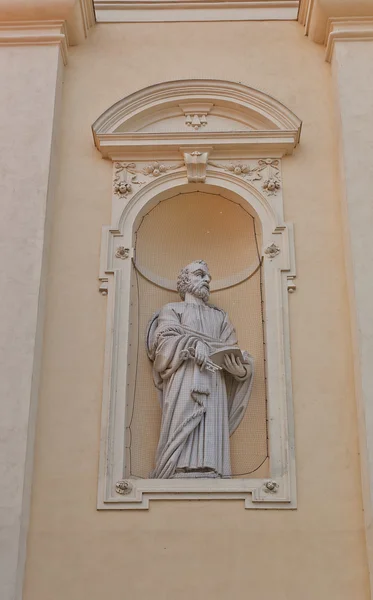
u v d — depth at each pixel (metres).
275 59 10.08
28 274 8.41
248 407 8.57
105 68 10.03
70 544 7.51
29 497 7.64
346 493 7.68
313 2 9.88
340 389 8.12
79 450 7.89
